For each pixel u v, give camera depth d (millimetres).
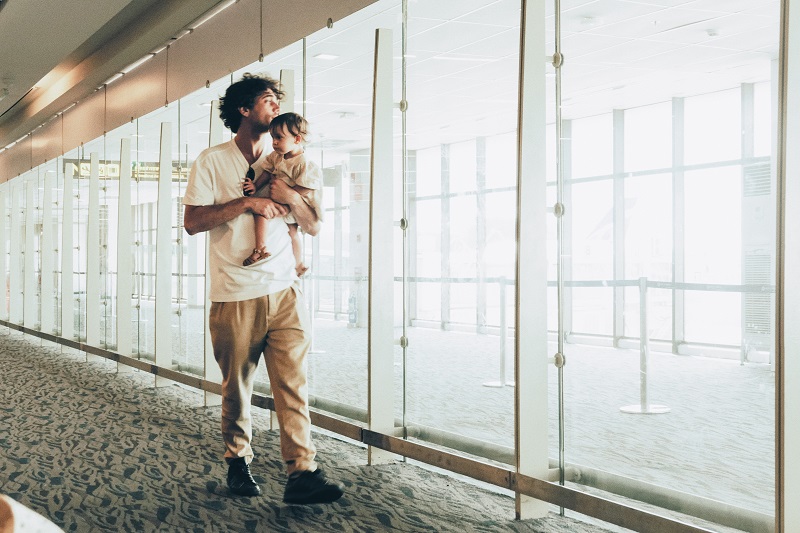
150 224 9266
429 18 5398
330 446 5711
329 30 5742
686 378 4348
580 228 4477
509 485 4035
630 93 4668
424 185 5484
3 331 16219
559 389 4332
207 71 7625
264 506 4160
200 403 7602
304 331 4133
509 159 5312
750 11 4062
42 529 910
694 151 4402
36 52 9805
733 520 3574
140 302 9703
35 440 5883
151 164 9055
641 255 4551
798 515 2969
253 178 4137
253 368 4254
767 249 4055
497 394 5836
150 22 8117
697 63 4340
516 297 4082
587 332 4535
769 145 4023
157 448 5598
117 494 4418
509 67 5176
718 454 4168
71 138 12086
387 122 5281
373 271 5230
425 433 5273
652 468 4078
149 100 9102
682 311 4418
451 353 5797
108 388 8570
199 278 8148
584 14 4508
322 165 6191
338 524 3855
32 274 14477
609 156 4637
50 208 13344
